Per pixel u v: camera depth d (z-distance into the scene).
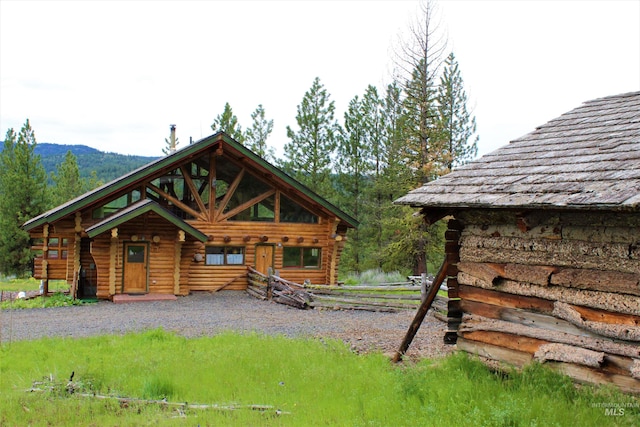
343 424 7.45
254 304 22.05
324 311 20.28
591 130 10.50
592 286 8.13
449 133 37.47
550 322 8.80
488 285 9.70
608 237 8.02
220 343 13.02
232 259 26.11
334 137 38.75
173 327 16.47
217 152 24.81
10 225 41.19
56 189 51.31
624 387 7.69
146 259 23.66
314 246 27.08
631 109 10.91
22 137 42.25
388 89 39.69
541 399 7.61
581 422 6.89
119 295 23.02
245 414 7.92
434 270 39.47
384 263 38.78
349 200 39.69
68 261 24.22
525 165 9.87
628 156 8.38
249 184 26.44
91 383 9.59
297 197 26.92
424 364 10.62
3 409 8.24
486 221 9.87
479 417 7.09
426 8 34.69
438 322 17.48
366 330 15.99
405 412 7.66
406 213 34.06
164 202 25.09
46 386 9.32
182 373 10.09
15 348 12.50
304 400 8.59
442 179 10.80
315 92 38.19
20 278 42.22
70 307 21.11
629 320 7.72
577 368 8.27
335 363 10.72
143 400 8.60
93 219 23.55
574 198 7.63
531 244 9.06
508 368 9.28
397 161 37.12
